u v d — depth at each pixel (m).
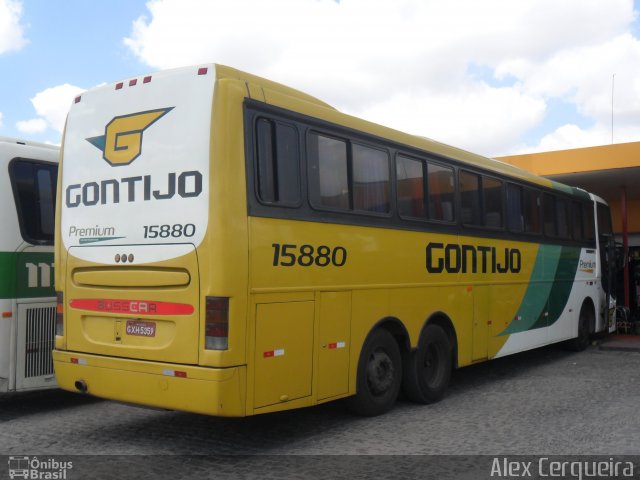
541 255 11.27
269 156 5.96
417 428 6.92
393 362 7.52
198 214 5.60
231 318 5.47
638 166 15.05
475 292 9.15
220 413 5.39
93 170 6.41
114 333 6.16
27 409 7.94
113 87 6.37
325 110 6.76
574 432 6.76
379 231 7.29
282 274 5.96
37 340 7.69
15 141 7.94
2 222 7.42
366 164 7.23
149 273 5.88
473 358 9.07
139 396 5.86
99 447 6.25
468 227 9.05
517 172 10.77
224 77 5.80
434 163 8.46
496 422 7.18
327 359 6.46
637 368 11.12
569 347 13.14
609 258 14.76
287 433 6.73
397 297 7.54
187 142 5.75
